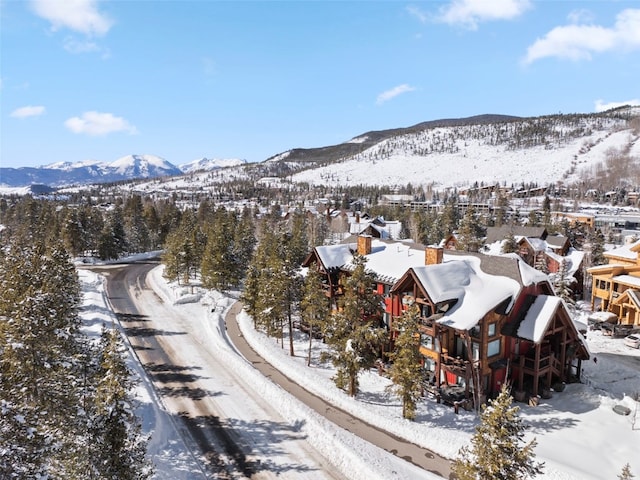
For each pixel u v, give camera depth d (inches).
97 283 2851.9
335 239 4377.5
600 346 1792.6
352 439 1064.8
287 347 1820.9
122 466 705.6
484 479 689.0
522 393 1300.4
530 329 1284.4
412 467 971.9
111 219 3956.7
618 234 4284.0
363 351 1336.1
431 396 1352.1
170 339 1841.8
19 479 567.2
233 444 1060.5
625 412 1199.6
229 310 2380.7
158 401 1270.9
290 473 949.8
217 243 2738.7
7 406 585.0
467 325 1228.5
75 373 861.2
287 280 1699.1
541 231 3046.3
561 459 998.4
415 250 1727.4
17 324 754.8
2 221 4990.2
